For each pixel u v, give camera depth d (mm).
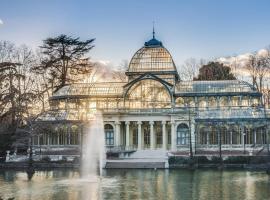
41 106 148500
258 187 74250
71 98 146625
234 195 67250
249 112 135500
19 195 69000
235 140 131250
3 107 129625
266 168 103188
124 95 142500
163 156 128000
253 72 165750
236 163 107062
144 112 137000
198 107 140375
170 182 81750
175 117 135625
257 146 129750
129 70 147375
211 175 91500
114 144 137750
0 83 131125
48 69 162875
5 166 111625
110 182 82875
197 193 69375
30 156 101688
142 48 150375
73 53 165750
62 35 162750
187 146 133625
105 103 146000
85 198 66188
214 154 121000
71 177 91188
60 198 66375
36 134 124000
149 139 141375
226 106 141125
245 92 140750
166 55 147500
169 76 145125
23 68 155250
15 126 127750
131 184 79875
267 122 130125
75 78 171125
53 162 113375
